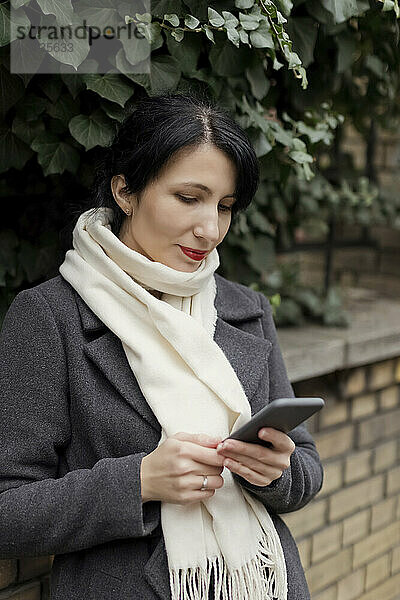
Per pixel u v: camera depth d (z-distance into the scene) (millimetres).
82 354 1378
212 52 1784
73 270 1440
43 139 1765
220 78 1853
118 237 1475
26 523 1287
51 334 1379
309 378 2533
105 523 1281
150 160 1326
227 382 1387
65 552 1327
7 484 1330
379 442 2861
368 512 2822
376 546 2891
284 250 2941
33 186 1906
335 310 2779
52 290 1438
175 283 1395
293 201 2586
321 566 2643
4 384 1365
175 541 1314
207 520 1361
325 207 2811
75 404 1365
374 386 2781
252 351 1513
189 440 1292
